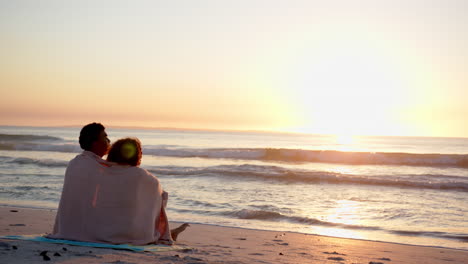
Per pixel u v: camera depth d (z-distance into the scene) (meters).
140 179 4.33
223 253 4.98
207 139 89.56
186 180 16.72
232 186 15.26
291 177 17.53
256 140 92.38
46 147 32.97
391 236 8.15
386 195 13.87
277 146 62.84
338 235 8.10
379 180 16.58
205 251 4.75
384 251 6.52
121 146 4.39
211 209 10.84
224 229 8.17
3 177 16.34
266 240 7.03
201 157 29.59
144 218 4.36
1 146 33.59
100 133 4.41
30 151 32.41
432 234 8.36
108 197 4.29
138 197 4.32
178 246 4.67
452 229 8.90
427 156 26.47
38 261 3.33
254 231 8.05
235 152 29.42
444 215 10.52
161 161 26.28
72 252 3.71
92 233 4.24
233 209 10.88
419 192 14.66
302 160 28.25
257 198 12.76
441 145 83.19
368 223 9.46
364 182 16.70
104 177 4.31
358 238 7.85
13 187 13.68
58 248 3.87
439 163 26.30
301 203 12.06
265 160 28.28
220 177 17.62
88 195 4.29
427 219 10.02
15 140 46.16
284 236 7.58
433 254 6.47
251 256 5.03
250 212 10.16
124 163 4.41
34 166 21.02
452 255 6.43
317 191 14.52
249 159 28.77
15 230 6.43
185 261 3.70
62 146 32.78
